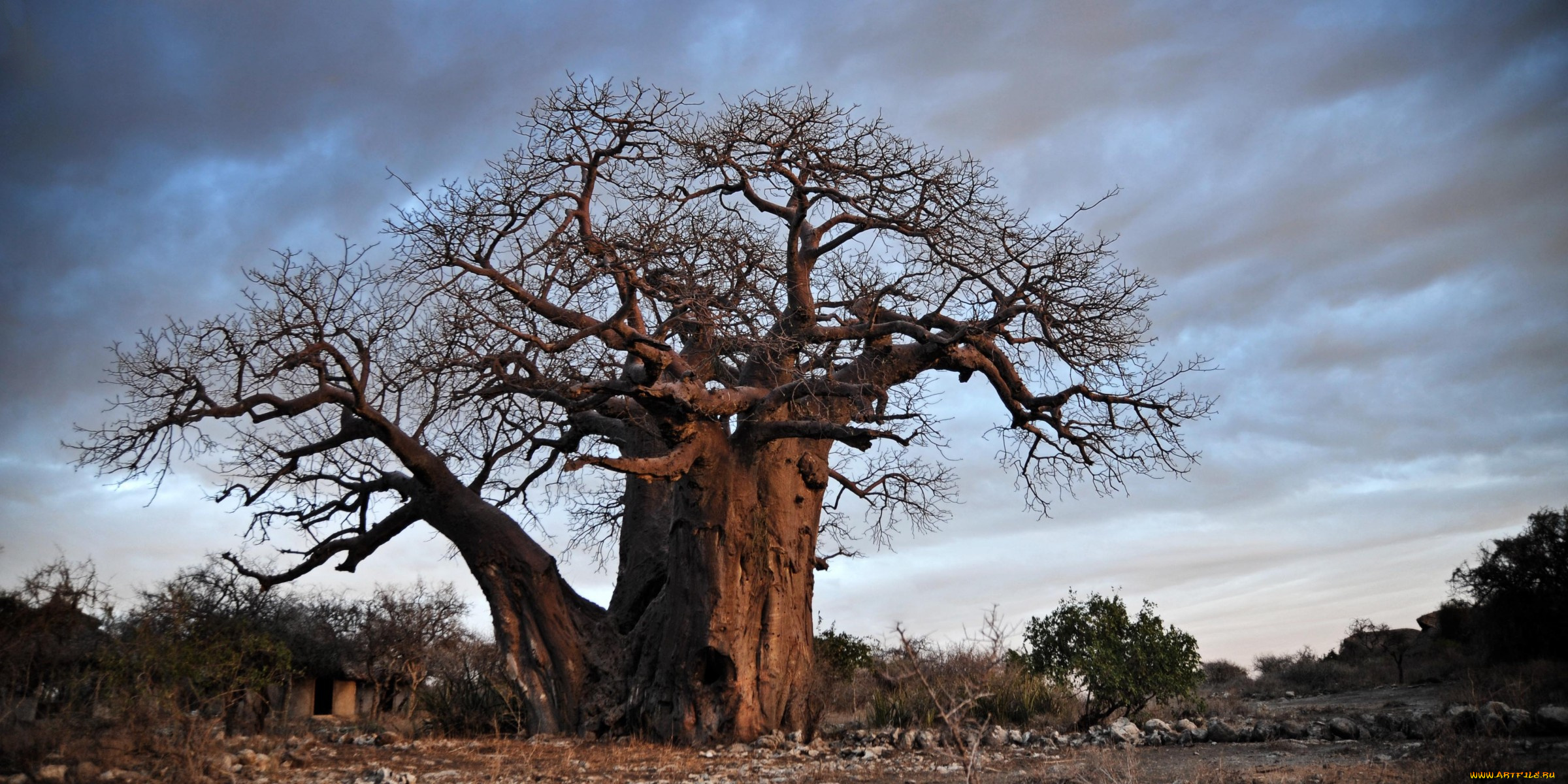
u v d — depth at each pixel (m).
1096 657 14.16
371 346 14.16
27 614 12.11
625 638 15.09
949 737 12.00
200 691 12.45
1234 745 11.24
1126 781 8.08
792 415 14.48
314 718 20.78
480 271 13.34
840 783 9.24
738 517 13.78
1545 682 14.67
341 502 16.16
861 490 16.30
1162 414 14.88
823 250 14.36
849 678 19.56
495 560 14.67
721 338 13.70
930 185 14.32
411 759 11.04
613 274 13.27
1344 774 8.19
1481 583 19.91
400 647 23.52
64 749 8.89
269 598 18.69
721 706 13.37
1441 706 12.48
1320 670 25.19
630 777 9.72
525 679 14.52
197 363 13.48
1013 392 15.23
